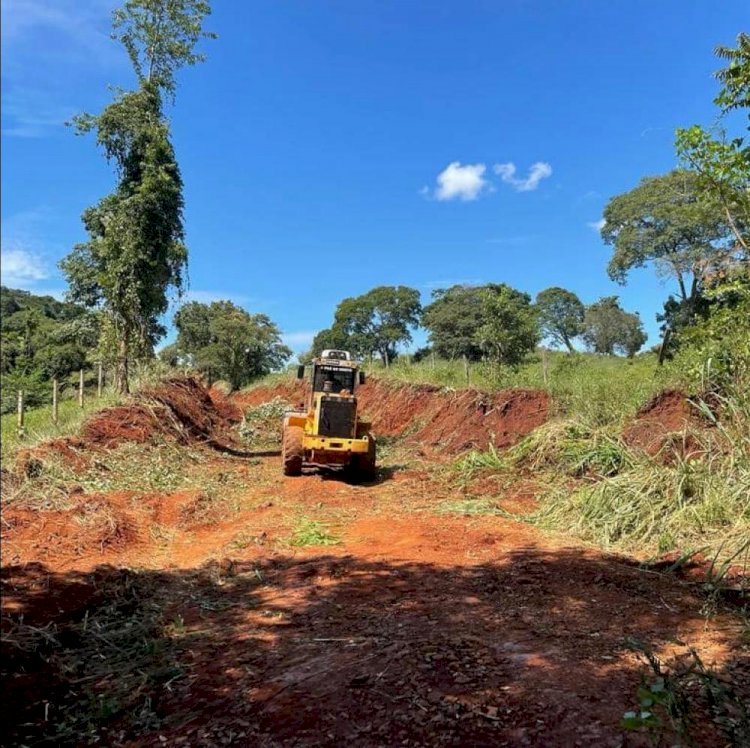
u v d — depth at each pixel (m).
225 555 7.45
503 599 5.55
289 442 12.68
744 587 5.52
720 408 8.52
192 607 5.80
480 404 15.73
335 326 63.72
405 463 14.68
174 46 16.48
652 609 5.21
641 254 29.88
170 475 11.60
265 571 6.85
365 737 3.38
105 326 16.23
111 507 8.75
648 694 3.29
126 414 13.76
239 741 3.46
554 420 12.46
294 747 3.34
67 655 4.86
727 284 7.40
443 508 9.48
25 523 7.72
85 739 3.73
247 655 4.63
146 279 16.25
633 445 9.85
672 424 9.59
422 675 4.01
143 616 5.61
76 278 22.61
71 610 5.70
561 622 4.94
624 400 11.70
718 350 8.35
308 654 4.54
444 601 5.54
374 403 23.84
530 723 3.38
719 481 7.24
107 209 16.61
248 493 11.38
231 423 23.61
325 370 13.27
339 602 5.67
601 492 8.11
